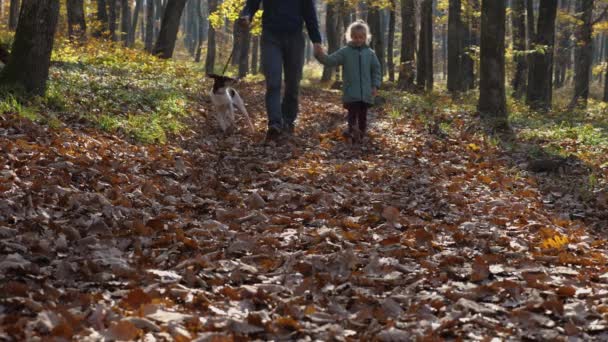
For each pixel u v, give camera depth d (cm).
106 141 725
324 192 602
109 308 298
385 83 2467
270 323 299
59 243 386
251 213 510
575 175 795
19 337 261
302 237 452
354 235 460
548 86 2077
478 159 875
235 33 2886
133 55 1697
